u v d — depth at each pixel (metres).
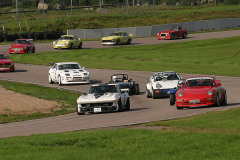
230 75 104.25
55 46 171.25
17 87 89.44
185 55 154.62
